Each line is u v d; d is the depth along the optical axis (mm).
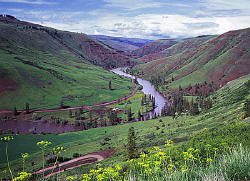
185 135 51531
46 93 181375
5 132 119938
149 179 4297
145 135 78938
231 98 82875
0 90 168625
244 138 10539
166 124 95062
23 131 125062
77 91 195250
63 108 164375
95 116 150500
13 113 150125
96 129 112125
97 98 188125
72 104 172500
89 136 102375
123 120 139875
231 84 134250
